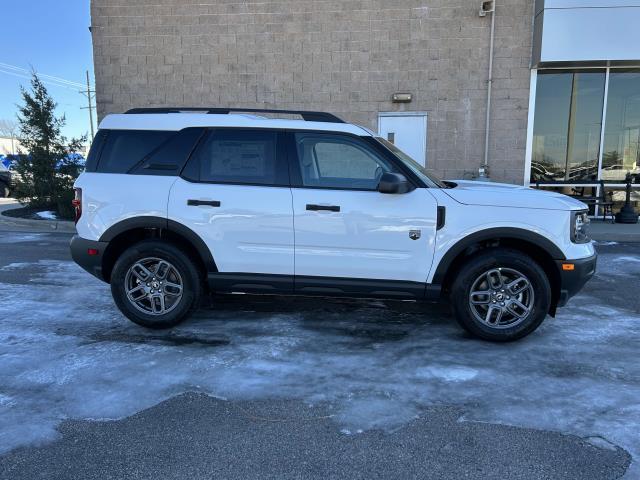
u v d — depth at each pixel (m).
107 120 4.80
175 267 4.61
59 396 3.45
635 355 4.20
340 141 4.51
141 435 3.00
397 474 2.65
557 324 4.98
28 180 13.20
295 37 11.45
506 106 11.20
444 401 3.41
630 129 11.73
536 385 3.65
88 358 4.07
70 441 2.93
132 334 4.64
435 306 5.57
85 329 4.77
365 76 11.40
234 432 3.04
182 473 2.66
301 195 4.43
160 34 11.72
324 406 3.34
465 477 2.62
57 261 7.93
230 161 4.59
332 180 4.52
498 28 10.98
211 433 3.03
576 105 11.64
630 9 10.37
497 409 3.30
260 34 11.52
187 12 11.59
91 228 4.66
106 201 4.62
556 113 11.71
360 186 4.46
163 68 11.81
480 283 4.44
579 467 2.70
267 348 4.32
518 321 4.40
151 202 4.56
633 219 11.19
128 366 3.93
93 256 4.68
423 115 11.38
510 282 4.41
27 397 3.43
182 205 4.53
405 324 4.97
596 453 2.82
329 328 4.84
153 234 4.81
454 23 11.03
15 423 3.11
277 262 4.51
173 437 2.98
